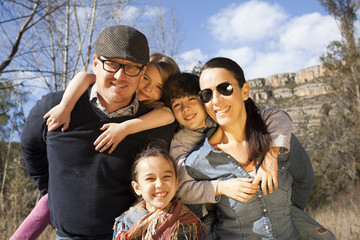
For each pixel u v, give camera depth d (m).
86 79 2.09
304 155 2.18
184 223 1.91
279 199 1.98
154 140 2.14
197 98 2.34
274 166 1.94
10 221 5.19
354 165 19.77
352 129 21.05
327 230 2.19
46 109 2.07
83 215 1.95
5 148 10.54
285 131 2.01
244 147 2.09
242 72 2.04
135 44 1.92
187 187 2.09
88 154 1.96
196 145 2.30
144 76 2.53
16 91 9.66
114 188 1.98
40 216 2.44
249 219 1.98
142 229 1.87
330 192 18.14
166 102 2.52
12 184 6.33
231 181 1.95
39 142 2.16
